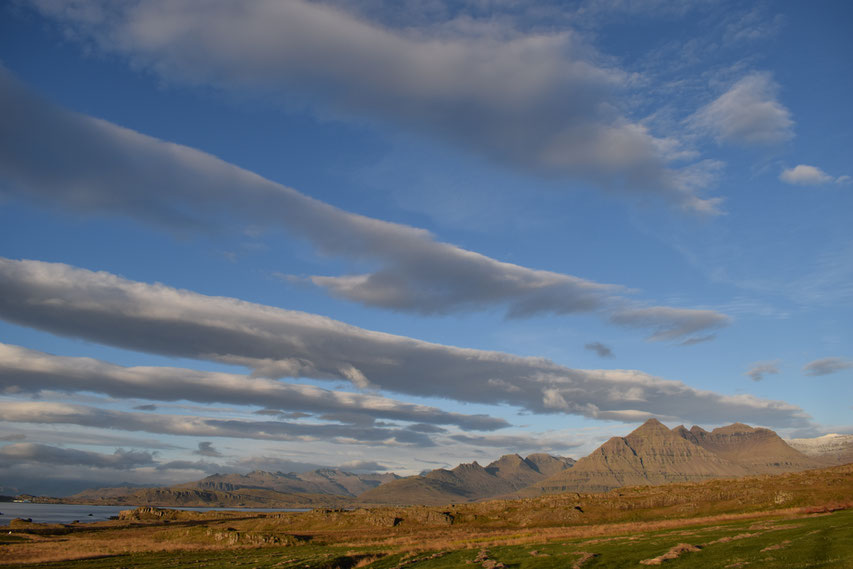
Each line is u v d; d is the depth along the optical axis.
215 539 161.88
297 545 150.12
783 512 114.25
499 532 148.50
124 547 151.75
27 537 178.38
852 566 45.03
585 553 68.44
